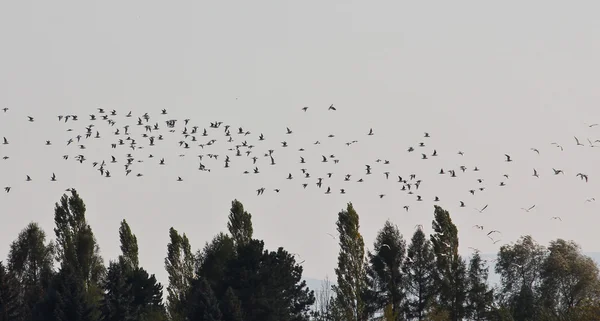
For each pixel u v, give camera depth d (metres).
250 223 136.50
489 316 129.62
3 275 134.88
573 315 116.12
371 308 126.56
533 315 137.50
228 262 124.75
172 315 134.12
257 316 118.81
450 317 128.62
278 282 124.06
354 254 127.12
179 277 138.62
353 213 128.00
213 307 114.81
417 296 130.12
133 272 136.50
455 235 130.00
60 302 121.75
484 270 135.25
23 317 134.75
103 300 126.56
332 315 128.50
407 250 130.88
